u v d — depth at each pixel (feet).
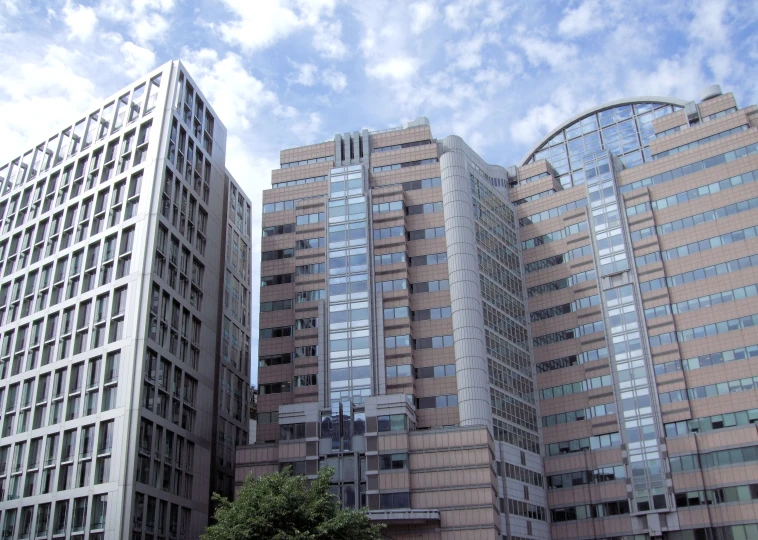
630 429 317.63
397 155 362.94
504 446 305.73
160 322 286.25
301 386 311.68
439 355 315.37
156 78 333.01
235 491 286.46
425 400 308.60
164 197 304.30
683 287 325.62
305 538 177.17
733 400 300.61
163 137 311.47
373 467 276.21
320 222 341.82
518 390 333.21
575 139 415.44
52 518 259.39
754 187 322.96
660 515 300.61
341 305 322.14
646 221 342.64
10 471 281.54
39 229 333.01
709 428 302.25
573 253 359.25
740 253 317.42
